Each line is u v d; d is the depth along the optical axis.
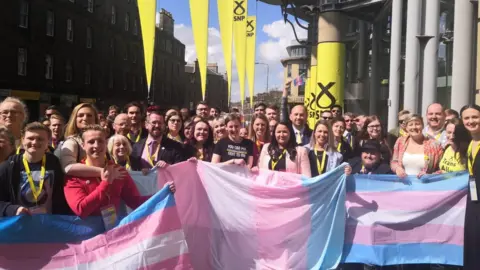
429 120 6.25
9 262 3.55
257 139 6.39
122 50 40.00
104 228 3.89
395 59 14.25
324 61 17.89
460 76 10.95
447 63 22.22
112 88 38.22
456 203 5.14
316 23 25.36
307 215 5.09
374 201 5.24
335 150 5.57
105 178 3.75
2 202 3.54
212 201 5.14
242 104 15.92
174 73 56.94
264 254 5.07
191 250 5.00
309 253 5.05
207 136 6.34
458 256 5.12
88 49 33.56
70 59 31.28
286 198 5.11
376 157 5.60
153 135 5.35
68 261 3.72
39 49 27.75
